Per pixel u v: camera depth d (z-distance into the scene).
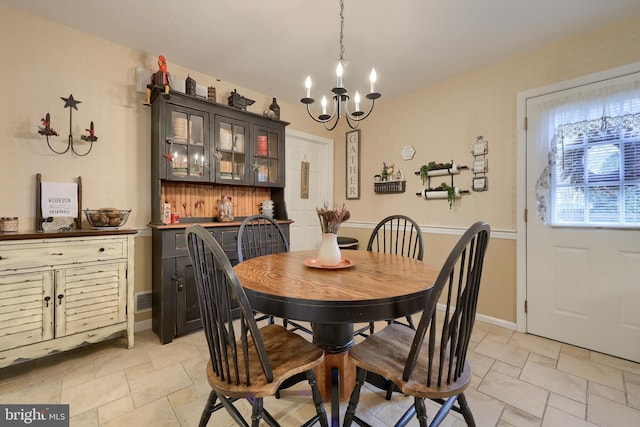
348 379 1.55
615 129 1.98
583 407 1.48
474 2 1.79
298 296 1.05
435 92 2.96
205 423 1.15
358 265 1.55
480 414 1.43
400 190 3.24
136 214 2.37
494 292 2.56
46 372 1.77
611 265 2.01
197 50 2.35
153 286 2.37
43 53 1.98
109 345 2.12
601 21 1.97
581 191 2.12
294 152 3.60
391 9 1.85
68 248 1.79
